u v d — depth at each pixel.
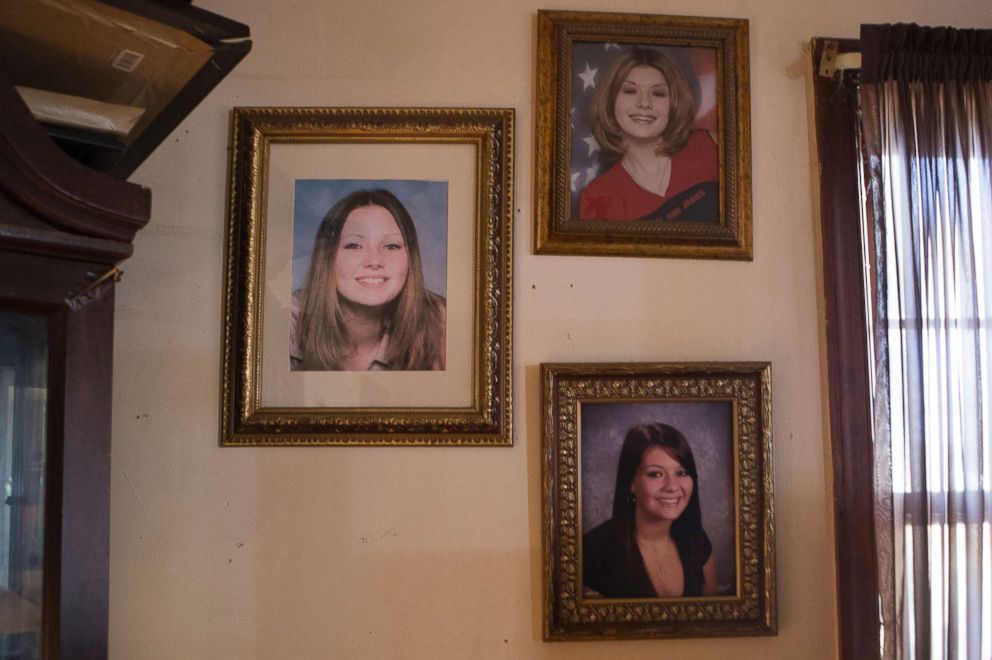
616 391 1.61
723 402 1.63
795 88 1.70
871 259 1.63
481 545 1.59
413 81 1.65
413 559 1.58
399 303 1.61
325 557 1.57
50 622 1.01
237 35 1.06
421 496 1.59
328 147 1.63
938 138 1.65
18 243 0.98
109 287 1.08
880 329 1.62
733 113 1.68
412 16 1.66
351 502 1.58
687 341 1.65
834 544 1.61
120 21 1.01
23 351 1.02
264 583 1.56
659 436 1.62
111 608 1.53
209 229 1.61
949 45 1.65
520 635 1.58
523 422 1.62
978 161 1.66
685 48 1.69
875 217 1.63
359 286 1.61
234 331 1.58
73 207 1.01
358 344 1.60
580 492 1.60
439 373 1.61
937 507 1.60
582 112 1.66
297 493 1.58
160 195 1.60
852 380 1.63
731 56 1.69
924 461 1.59
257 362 1.58
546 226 1.63
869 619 1.59
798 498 1.65
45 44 1.05
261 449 1.58
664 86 1.68
